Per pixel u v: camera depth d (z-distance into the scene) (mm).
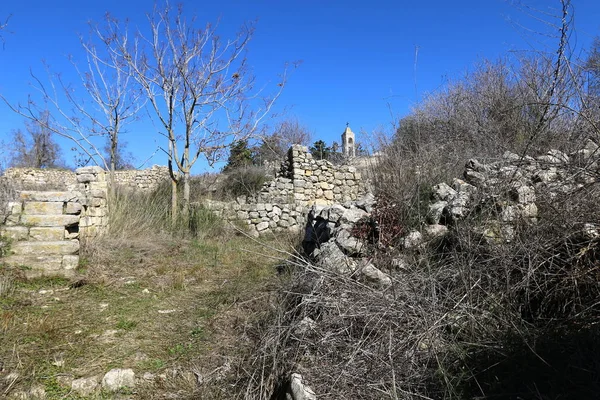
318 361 2844
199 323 4242
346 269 3811
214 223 10258
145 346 3736
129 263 6691
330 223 5648
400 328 2803
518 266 2977
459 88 9781
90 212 7754
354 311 2996
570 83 4227
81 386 3098
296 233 9664
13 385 3057
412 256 3785
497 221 3406
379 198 4805
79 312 4516
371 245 4348
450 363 2539
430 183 5117
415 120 8461
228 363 3324
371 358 2697
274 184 13148
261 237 10742
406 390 2467
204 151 11125
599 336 2404
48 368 3309
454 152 6145
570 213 2959
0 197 6840
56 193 6219
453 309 2889
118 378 3178
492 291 3020
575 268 2707
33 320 4180
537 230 3080
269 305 4055
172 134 10492
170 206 10594
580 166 3221
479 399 2262
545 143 4500
